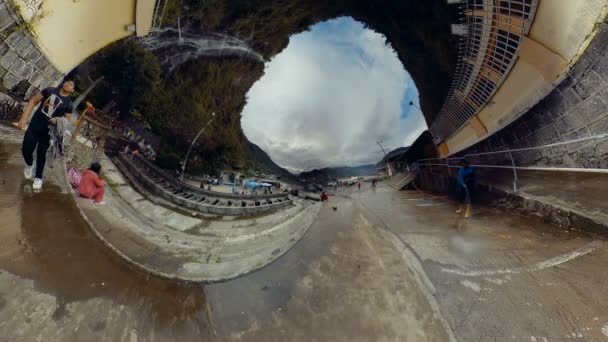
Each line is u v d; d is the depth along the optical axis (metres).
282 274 2.37
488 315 1.78
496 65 7.81
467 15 8.32
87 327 1.51
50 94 2.83
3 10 4.35
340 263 2.56
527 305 1.84
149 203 9.48
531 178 5.27
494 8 7.21
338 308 1.89
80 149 7.83
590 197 3.50
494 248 2.87
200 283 2.16
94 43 6.67
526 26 6.40
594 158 4.76
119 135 13.73
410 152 26.55
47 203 2.75
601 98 4.70
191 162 22.41
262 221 11.03
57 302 1.62
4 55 4.69
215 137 28.34
